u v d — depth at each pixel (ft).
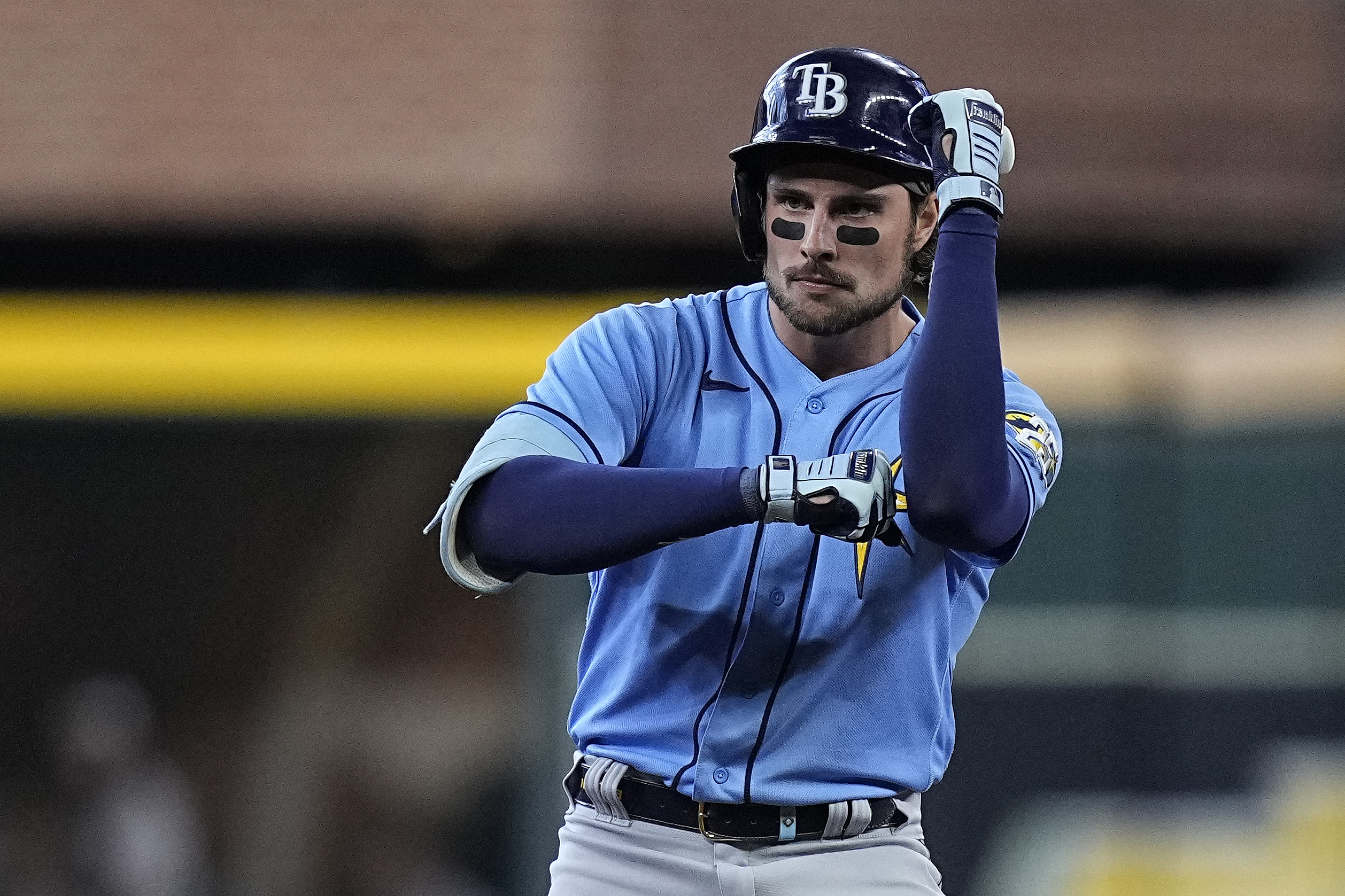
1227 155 94.99
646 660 26.71
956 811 65.10
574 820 27.99
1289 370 65.87
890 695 26.68
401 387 72.38
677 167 92.27
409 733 73.51
